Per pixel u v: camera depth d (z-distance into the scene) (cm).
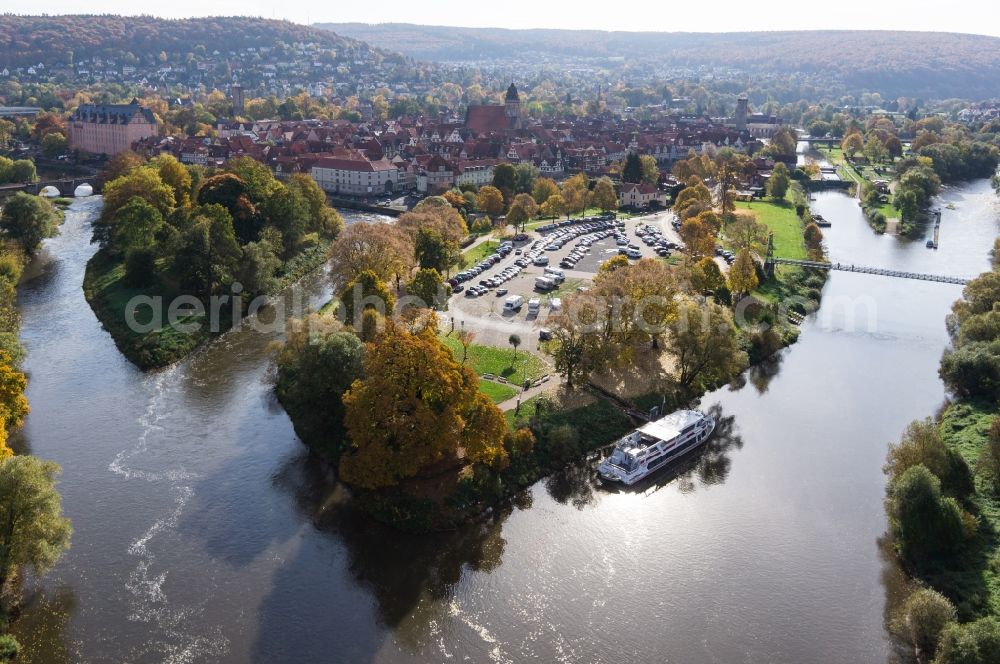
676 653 10519
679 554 12481
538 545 12612
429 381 12975
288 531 12662
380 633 10712
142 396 16988
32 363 18450
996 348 16850
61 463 14262
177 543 12281
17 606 10925
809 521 13362
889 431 16438
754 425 16662
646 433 15188
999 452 13000
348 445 14375
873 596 11594
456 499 13212
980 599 10762
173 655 10200
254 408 16562
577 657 10400
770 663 10394
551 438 14812
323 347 14588
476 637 10694
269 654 10288
